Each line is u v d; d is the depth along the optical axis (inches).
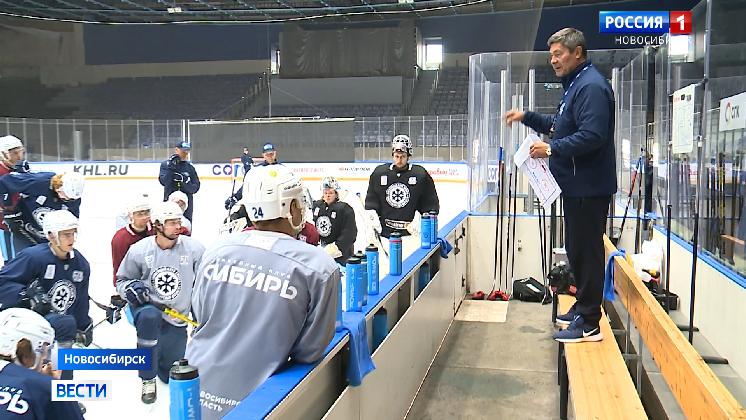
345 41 749.3
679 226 178.9
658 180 218.4
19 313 75.7
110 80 817.5
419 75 748.6
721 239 141.3
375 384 103.0
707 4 148.0
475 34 733.9
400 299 134.6
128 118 792.3
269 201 73.6
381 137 585.0
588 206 110.3
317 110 743.1
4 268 131.7
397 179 207.9
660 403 122.5
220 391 72.2
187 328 152.1
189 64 810.8
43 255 133.6
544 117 124.9
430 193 210.4
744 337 120.0
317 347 72.9
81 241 347.9
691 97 156.2
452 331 192.1
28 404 67.1
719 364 131.0
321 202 205.3
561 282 189.8
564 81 112.5
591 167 107.7
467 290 241.0
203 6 738.2
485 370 158.6
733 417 53.1
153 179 492.4
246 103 761.0
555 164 110.3
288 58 770.2
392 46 742.5
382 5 704.4
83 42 818.8
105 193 495.8
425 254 150.5
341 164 489.7
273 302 70.8
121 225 223.5
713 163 148.6
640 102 258.1
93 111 799.1
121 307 156.2
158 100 796.0
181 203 234.8
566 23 514.6
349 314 94.1
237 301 73.0
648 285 176.1
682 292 167.6
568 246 115.5
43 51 810.2
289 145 510.9
